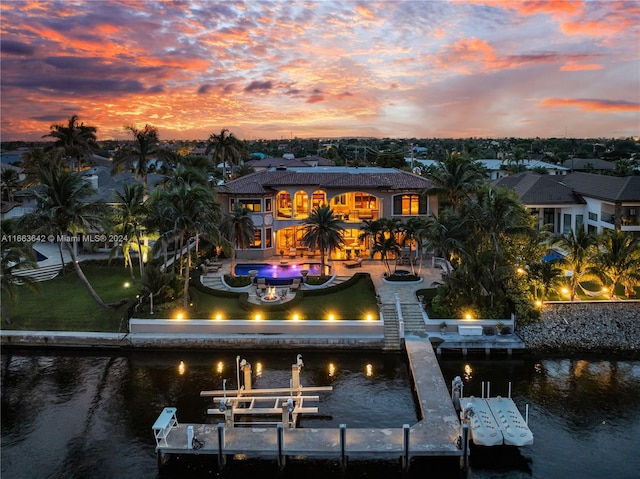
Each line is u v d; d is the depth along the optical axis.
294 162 118.75
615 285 45.00
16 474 26.77
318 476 26.64
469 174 53.66
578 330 41.12
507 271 41.69
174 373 37.47
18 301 47.75
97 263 58.69
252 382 35.78
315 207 62.75
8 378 37.16
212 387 35.25
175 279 46.16
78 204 40.25
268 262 58.31
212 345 40.91
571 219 64.81
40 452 28.55
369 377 36.31
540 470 26.36
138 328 42.22
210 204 44.41
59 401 33.88
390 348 40.03
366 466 26.97
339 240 51.06
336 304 44.88
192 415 31.56
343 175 61.31
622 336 40.81
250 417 31.34
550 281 41.97
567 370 37.25
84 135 75.94
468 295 41.62
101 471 27.00
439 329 41.19
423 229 45.50
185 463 27.48
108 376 37.19
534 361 38.69
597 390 34.25
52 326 43.25
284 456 26.86
